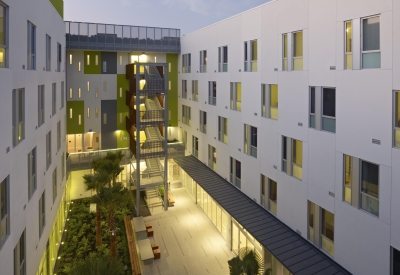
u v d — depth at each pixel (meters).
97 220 17.50
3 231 8.12
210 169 23.38
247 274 9.33
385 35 9.44
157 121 22.50
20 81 9.75
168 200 24.08
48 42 15.22
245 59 17.91
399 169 9.13
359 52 10.37
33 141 11.40
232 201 17.58
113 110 27.83
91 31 25.97
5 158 8.09
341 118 11.16
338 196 11.45
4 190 8.27
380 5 9.54
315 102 12.47
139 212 22.02
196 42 24.98
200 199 23.55
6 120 8.16
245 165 18.25
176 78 30.08
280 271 13.34
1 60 8.32
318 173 12.41
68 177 23.11
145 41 27.70
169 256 17.25
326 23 11.67
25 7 10.37
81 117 26.88
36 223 11.70
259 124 16.56
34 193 11.39
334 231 11.72
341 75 11.09
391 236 9.42
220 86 21.06
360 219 10.52
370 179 10.27
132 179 24.50
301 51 13.30
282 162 14.84
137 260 15.83
